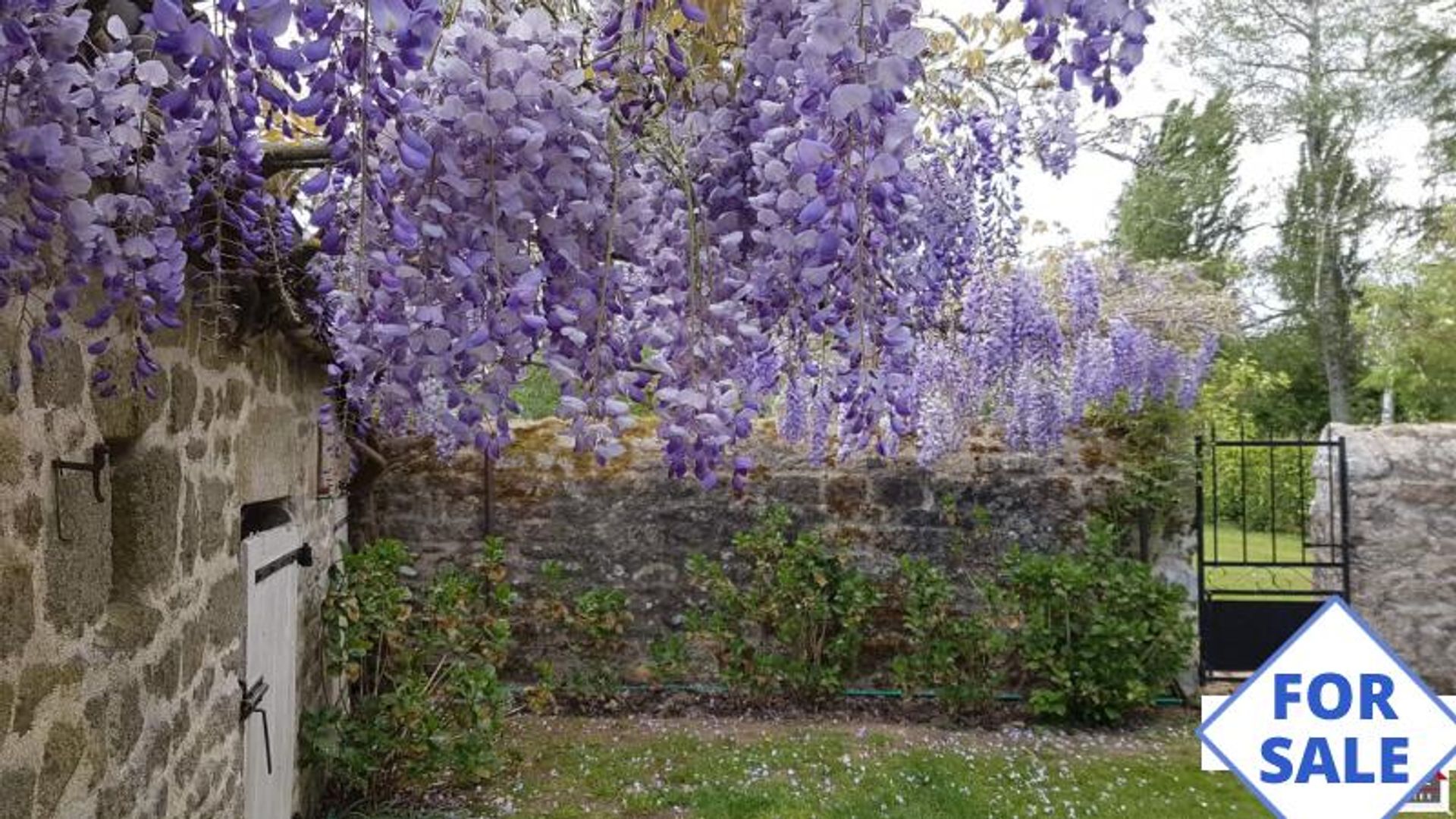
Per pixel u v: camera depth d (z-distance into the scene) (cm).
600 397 128
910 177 148
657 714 545
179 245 120
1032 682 564
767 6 133
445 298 119
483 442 123
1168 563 576
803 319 149
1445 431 580
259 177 131
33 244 101
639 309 141
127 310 173
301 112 98
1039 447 533
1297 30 1307
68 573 153
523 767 452
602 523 580
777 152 131
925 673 541
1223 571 602
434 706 441
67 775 151
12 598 134
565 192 123
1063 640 532
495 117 114
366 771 395
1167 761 465
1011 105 231
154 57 109
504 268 117
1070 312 512
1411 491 566
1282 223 1605
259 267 192
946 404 500
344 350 123
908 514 577
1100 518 564
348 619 425
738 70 151
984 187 248
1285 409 1688
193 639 221
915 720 534
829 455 577
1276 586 601
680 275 147
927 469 574
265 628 301
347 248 120
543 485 580
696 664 575
